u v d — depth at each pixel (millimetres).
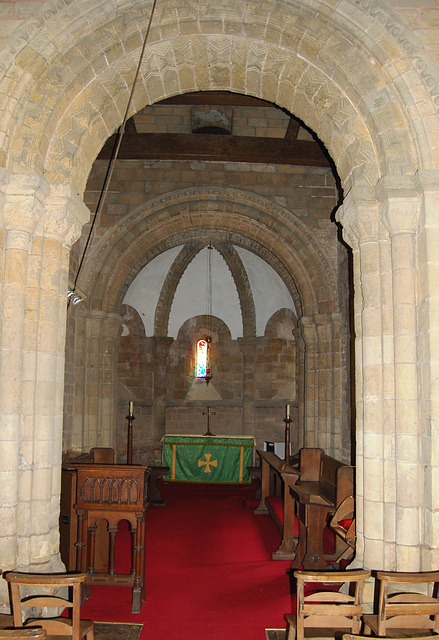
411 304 5719
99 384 12727
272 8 6070
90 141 6789
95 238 12609
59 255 6160
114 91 6723
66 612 6082
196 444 14141
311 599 4531
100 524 7621
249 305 17875
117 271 13047
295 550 8453
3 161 5680
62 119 6297
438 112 5656
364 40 5773
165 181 12820
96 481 6723
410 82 5680
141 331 17547
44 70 5809
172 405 18047
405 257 5746
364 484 5891
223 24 6301
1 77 5641
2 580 5371
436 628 4453
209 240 15711
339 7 5762
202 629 5910
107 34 6113
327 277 12797
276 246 13273
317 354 13031
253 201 12812
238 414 18156
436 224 5566
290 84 6832
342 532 6648
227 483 13992
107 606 6488
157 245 14719
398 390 5684
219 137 11938
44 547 5754
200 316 18641
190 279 18047
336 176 12461
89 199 12727
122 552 8695
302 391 14398
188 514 11547
